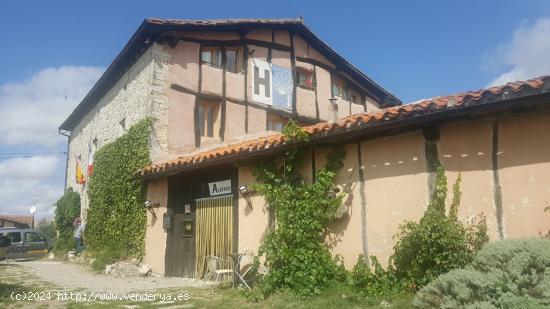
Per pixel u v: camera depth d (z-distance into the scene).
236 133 13.74
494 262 4.83
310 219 7.37
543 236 5.16
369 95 18.69
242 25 14.20
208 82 13.56
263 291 6.98
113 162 13.65
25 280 9.98
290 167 7.83
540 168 5.43
